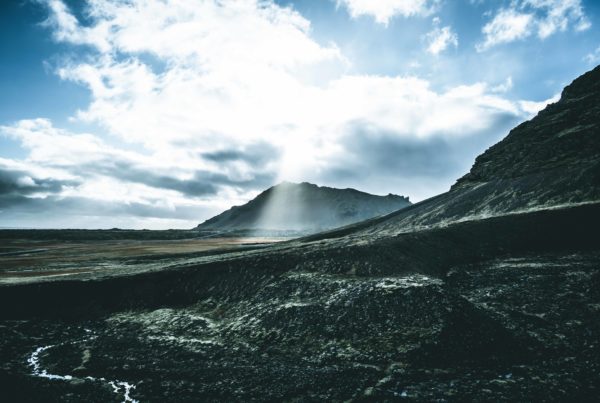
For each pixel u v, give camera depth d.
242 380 24.06
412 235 50.75
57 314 39.66
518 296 34.38
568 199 55.59
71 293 42.62
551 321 29.22
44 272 63.12
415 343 26.34
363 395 21.19
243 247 100.00
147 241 195.50
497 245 48.44
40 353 30.64
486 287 37.66
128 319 37.69
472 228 52.97
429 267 43.00
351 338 28.45
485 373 22.88
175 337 32.34
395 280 35.47
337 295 34.16
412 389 21.53
